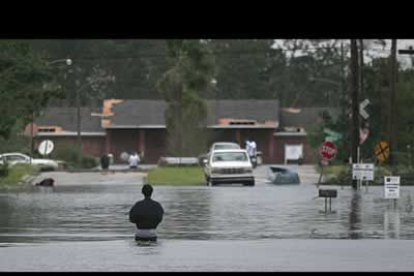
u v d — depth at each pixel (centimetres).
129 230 6994
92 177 15975
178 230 7019
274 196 10788
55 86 15350
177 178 15025
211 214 8412
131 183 14288
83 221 7731
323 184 13688
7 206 9381
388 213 8456
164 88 19375
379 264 4962
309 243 6084
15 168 16450
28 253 5428
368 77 18238
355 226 7288
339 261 5088
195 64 19588
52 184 13762
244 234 6731
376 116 17800
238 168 13488
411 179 13850
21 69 14600
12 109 14500
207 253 5456
